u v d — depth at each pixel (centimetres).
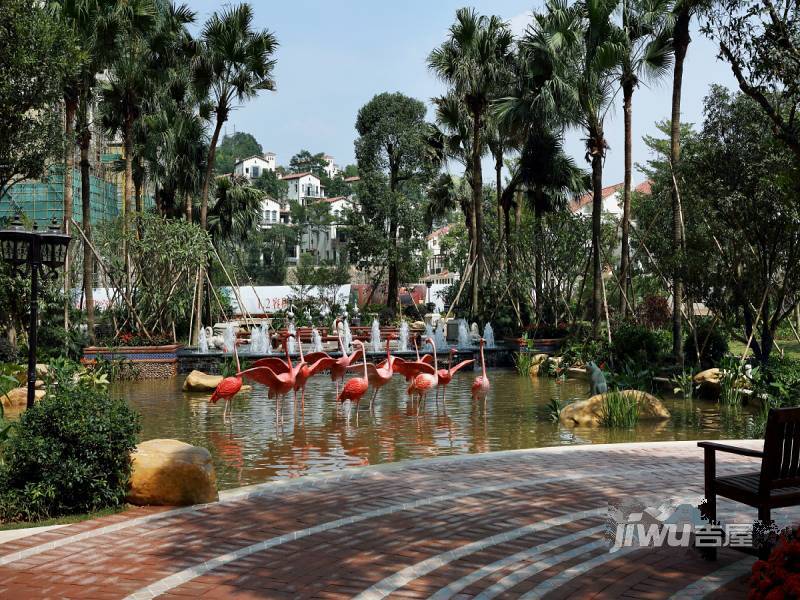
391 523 615
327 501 692
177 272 2466
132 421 708
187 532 596
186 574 495
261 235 8406
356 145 4084
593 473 810
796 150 864
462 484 759
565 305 2566
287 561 520
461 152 2942
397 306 4038
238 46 2431
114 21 2095
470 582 474
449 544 556
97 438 667
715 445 512
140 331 2372
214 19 2438
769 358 1597
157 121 2877
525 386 1883
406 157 4034
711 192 1495
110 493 670
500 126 2488
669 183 1797
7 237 862
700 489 728
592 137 2131
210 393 1748
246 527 608
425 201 4344
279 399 1622
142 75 2473
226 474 899
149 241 2325
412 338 2811
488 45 2556
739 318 1634
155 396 1694
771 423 468
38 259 878
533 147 2502
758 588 351
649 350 1842
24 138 1488
